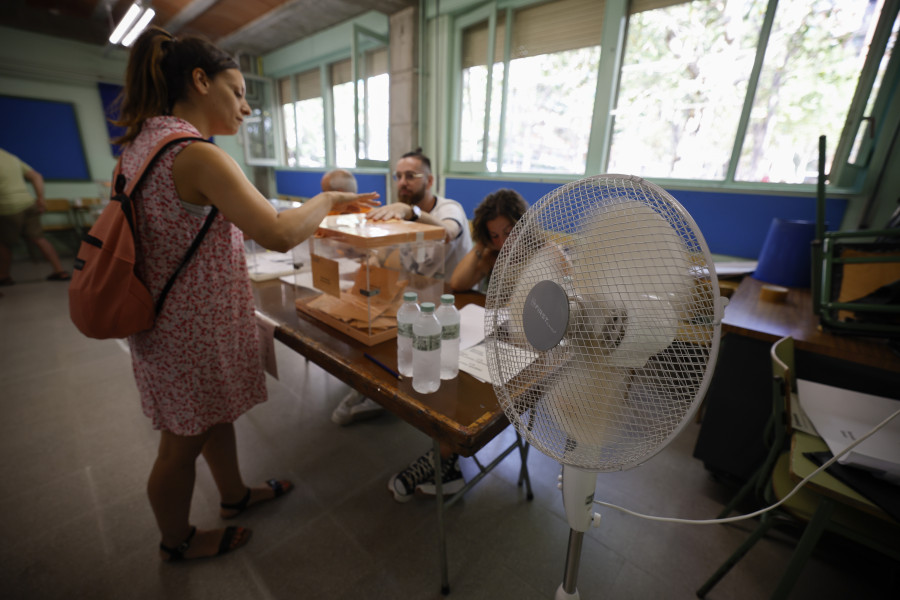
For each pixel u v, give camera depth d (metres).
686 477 1.63
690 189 2.68
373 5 3.65
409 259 1.10
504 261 0.63
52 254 4.12
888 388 1.22
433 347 0.80
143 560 1.22
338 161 5.56
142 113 0.86
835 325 1.28
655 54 2.80
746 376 1.42
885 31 2.01
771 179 2.55
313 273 1.20
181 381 0.95
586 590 1.17
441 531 1.10
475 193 3.85
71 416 1.90
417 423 0.77
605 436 0.52
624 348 0.48
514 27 3.42
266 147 6.47
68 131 5.32
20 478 1.52
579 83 3.19
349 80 5.05
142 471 1.57
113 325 0.81
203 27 5.16
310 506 1.45
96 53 5.36
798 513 0.98
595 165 3.16
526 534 1.36
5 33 4.73
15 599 1.10
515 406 0.62
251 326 1.09
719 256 2.64
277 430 1.88
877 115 2.10
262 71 6.24
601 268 0.49
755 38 2.41
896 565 1.24
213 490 1.50
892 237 1.33
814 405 1.08
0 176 3.67
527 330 0.57
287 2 4.14
